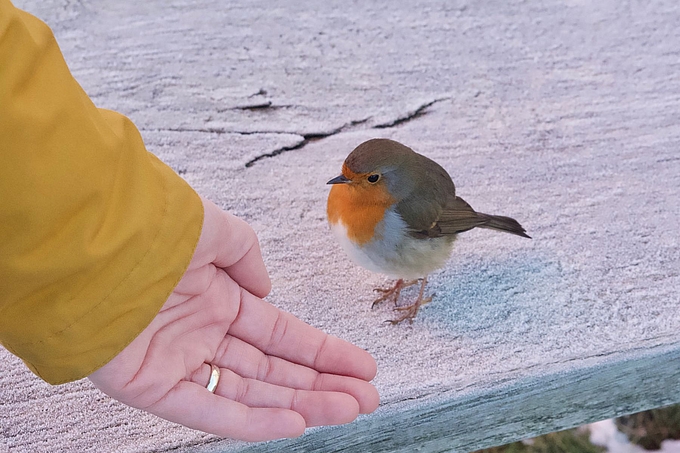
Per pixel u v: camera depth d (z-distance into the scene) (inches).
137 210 23.1
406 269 26.9
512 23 33.3
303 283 27.3
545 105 31.1
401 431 25.6
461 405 25.5
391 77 31.6
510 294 27.1
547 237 28.1
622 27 33.4
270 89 31.0
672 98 31.3
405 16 33.3
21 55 22.1
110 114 23.8
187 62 31.5
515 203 28.8
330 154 29.7
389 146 26.7
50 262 22.2
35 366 22.9
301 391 24.3
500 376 25.7
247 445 24.6
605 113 30.9
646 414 32.5
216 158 29.4
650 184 29.2
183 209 23.6
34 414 24.7
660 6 33.7
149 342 23.9
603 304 26.8
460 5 33.8
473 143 30.1
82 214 22.5
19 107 21.9
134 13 32.8
